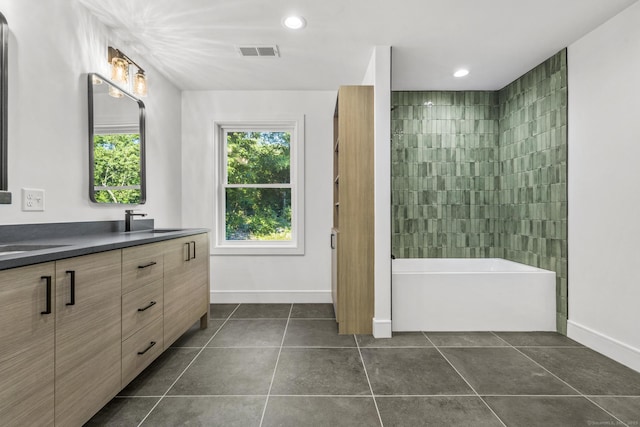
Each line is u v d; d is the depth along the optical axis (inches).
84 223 75.5
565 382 71.6
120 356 58.9
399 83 128.6
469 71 117.2
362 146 100.7
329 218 135.0
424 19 83.3
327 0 75.3
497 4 76.9
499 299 104.1
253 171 139.9
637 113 77.1
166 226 119.8
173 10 78.7
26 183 60.5
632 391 67.9
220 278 134.9
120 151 90.0
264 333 100.8
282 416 59.2
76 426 48.1
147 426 56.4
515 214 126.3
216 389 68.4
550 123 106.3
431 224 138.6
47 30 65.3
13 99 57.9
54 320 43.7
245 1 75.5
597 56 87.6
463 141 138.1
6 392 37.0
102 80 81.8
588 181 91.1
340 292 100.8
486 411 60.9
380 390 68.2
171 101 124.2
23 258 38.2
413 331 103.7
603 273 86.4
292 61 107.1
